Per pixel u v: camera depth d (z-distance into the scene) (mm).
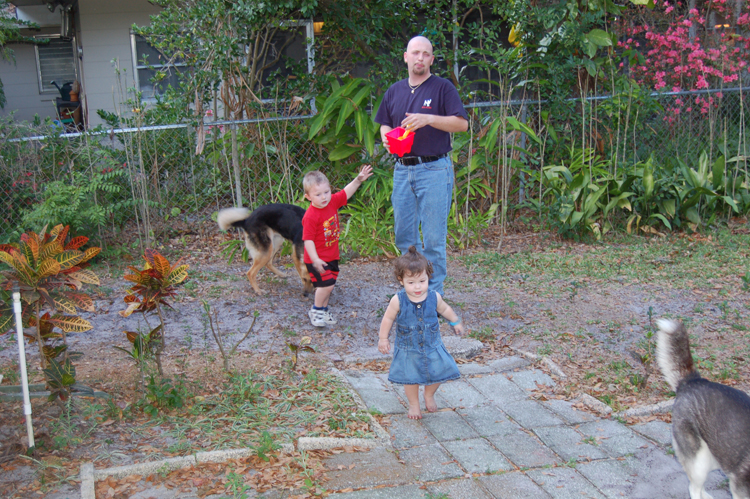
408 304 3547
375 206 7590
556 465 3180
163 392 3516
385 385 4184
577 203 8133
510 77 8344
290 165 7902
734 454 2457
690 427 2701
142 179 7371
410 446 3361
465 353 4691
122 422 3402
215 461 3062
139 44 11961
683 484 3012
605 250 7496
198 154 7598
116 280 6457
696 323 5191
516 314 5504
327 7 7559
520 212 8703
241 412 3576
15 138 7211
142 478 2900
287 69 10859
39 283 3287
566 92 8367
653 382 4199
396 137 4742
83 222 7098
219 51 6938
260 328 5152
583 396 3975
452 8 8562
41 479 2781
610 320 5340
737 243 7629
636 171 8523
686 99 9695
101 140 7688
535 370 4438
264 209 5961
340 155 7848
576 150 8672
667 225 8062
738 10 10320
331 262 5145
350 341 4957
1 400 3418
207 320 5309
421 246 5395
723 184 8617
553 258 7156
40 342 3408
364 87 7605
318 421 3539
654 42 10102
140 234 7445
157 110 8203
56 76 14422
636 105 8594
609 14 9883
